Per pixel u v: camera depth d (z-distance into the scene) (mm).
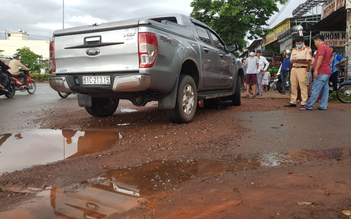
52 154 3934
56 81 5398
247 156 3701
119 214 2283
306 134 4730
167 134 4844
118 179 3018
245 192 2625
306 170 3141
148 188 2781
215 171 3201
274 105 8680
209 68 6512
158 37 4844
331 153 3752
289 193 2574
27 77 13969
